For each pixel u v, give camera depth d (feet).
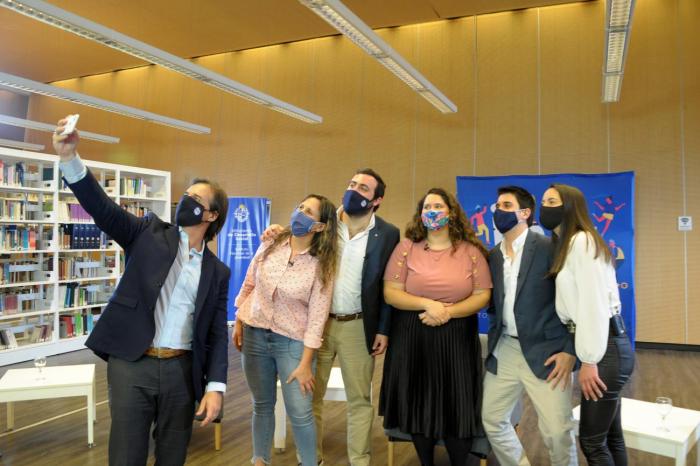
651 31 21.88
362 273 8.23
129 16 24.26
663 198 21.43
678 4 21.57
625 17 14.08
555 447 7.04
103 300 21.83
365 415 8.36
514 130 23.86
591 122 22.63
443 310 7.59
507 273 7.47
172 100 31.86
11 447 10.64
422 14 24.45
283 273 7.61
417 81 19.63
